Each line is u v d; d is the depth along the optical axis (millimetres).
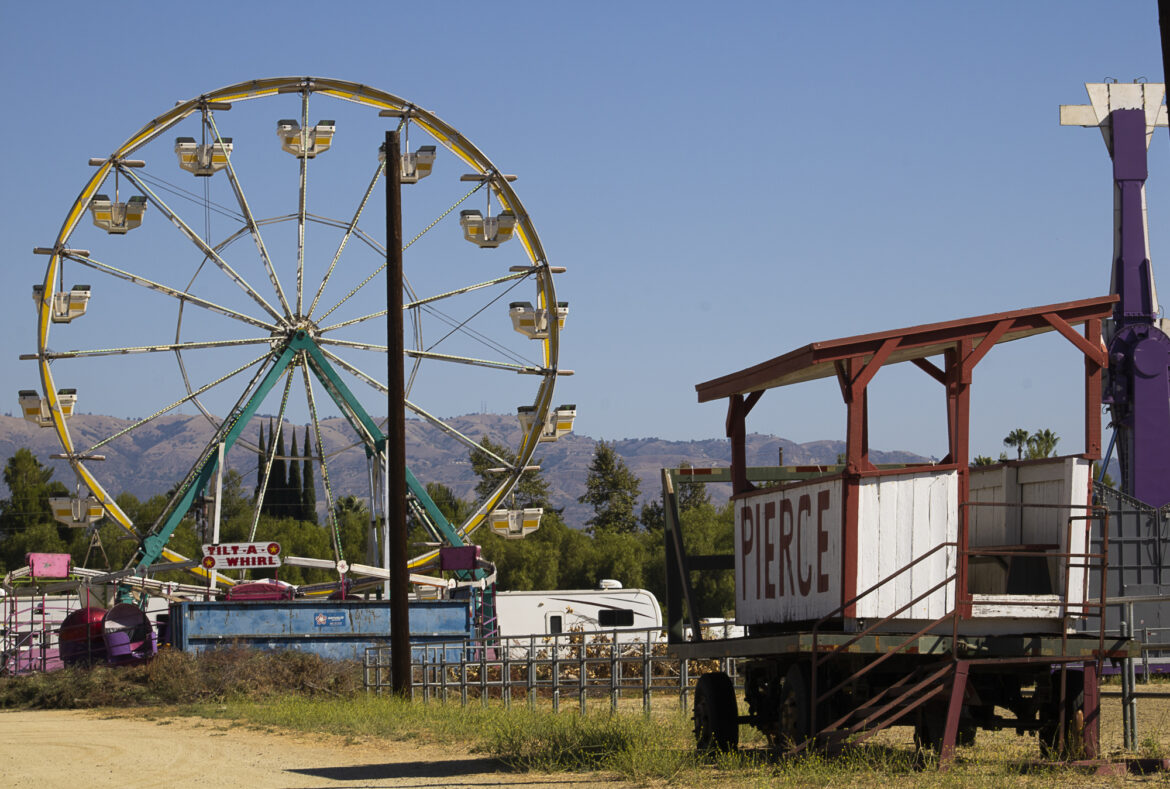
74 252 42406
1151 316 34250
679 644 16641
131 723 26406
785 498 15000
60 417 42719
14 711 31859
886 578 12836
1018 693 14289
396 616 26531
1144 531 29781
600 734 17516
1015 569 14609
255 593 41219
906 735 18672
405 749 19016
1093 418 13352
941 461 14031
